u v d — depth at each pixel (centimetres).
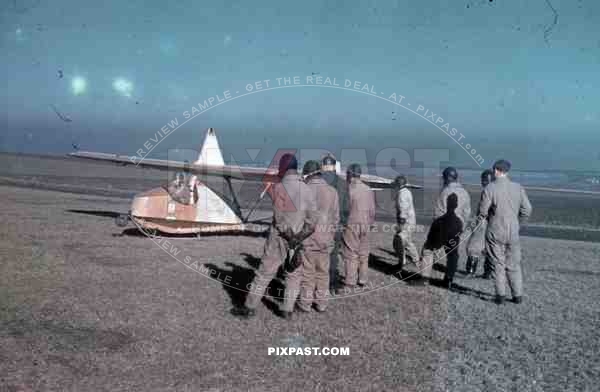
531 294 872
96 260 955
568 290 912
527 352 601
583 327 699
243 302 746
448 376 528
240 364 541
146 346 573
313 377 517
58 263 918
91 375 495
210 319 671
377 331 659
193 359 547
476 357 582
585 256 1306
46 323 624
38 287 768
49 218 1426
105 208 1759
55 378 483
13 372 488
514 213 788
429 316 727
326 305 724
